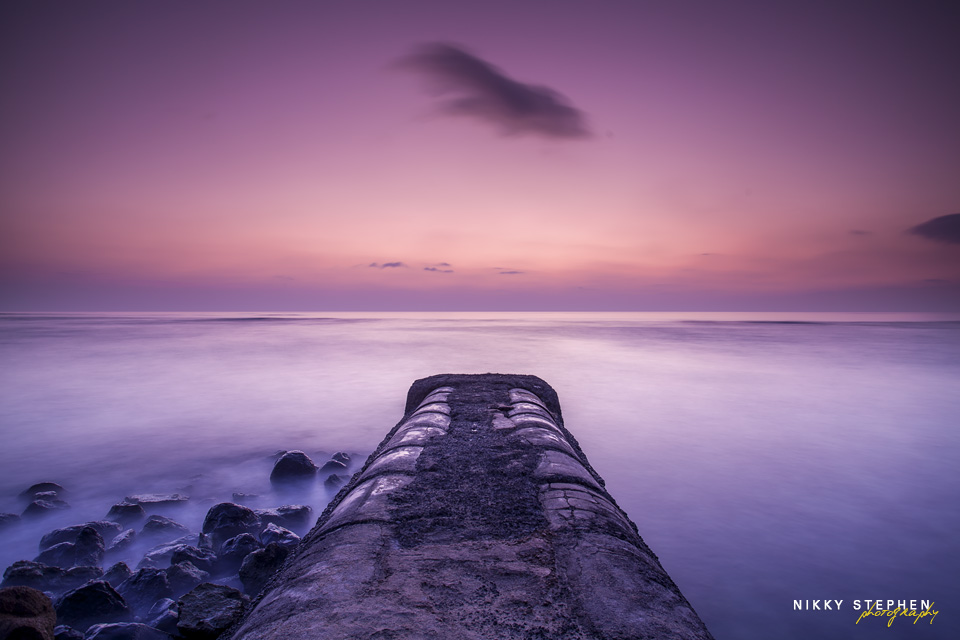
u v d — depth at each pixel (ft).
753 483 27.61
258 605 7.46
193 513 23.15
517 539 8.49
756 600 17.39
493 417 17.76
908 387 56.34
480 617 6.36
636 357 85.30
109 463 30.48
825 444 34.53
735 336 155.74
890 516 23.77
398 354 87.35
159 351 93.61
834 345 118.11
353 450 33.24
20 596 8.91
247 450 33.06
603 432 37.29
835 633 15.78
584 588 7.00
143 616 14.16
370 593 6.88
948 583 18.39
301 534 20.39
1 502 25.04
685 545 21.13
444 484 11.14
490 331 180.86
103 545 18.54
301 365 71.56
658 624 6.27
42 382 57.57
